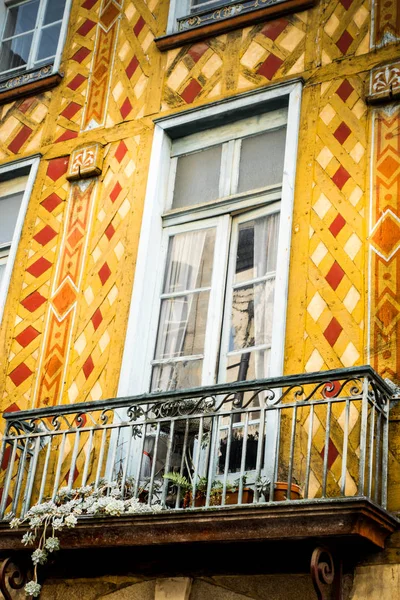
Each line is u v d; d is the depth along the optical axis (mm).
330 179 9758
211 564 8609
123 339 10164
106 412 9922
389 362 8750
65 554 9008
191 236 10531
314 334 9195
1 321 10969
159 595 8680
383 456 8242
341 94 10062
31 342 10703
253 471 9078
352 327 9047
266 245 10055
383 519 7844
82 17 12273
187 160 10922
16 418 9477
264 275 9930
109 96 11586
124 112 11367
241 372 9664
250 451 9211
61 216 11219
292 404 8266
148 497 8711
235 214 10406
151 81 11320
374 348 8875
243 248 10219
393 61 9898
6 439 9453
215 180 10680
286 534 7871
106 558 8984
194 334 10070
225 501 8570
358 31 10250
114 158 11188
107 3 12180
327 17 10500
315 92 10211
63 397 10258
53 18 12758
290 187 9867
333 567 7965
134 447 9672
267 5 10828
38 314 10812
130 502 8609
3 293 11086
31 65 12570
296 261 9562
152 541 8406
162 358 10109
